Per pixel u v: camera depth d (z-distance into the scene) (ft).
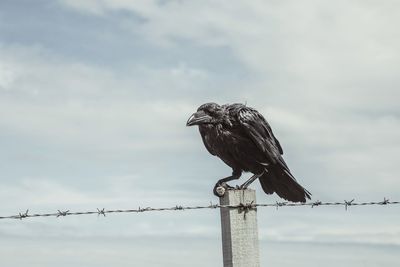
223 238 8.02
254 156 9.09
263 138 9.05
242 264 7.90
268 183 9.47
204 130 9.14
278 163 9.12
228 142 9.00
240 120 8.95
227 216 7.97
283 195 9.54
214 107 9.07
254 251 7.97
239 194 8.00
